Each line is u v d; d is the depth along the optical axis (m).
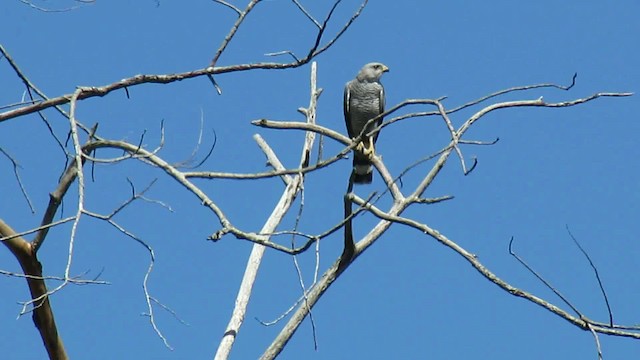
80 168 8.82
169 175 9.87
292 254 9.95
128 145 11.40
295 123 11.30
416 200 10.47
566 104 10.28
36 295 12.02
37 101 11.02
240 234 9.72
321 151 11.97
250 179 9.96
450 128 8.84
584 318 9.80
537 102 10.50
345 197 11.87
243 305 13.13
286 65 10.98
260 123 11.09
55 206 11.73
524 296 10.19
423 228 10.77
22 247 11.80
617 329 9.74
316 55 10.90
